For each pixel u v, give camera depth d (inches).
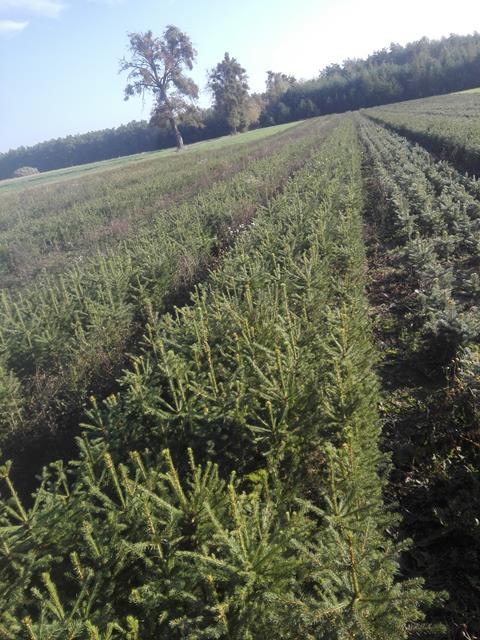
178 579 106.3
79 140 4350.4
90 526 111.7
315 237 345.4
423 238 428.5
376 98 3469.5
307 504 118.2
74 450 219.5
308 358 190.4
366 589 103.0
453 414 200.4
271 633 98.3
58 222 762.2
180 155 1968.5
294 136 1836.9
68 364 254.4
